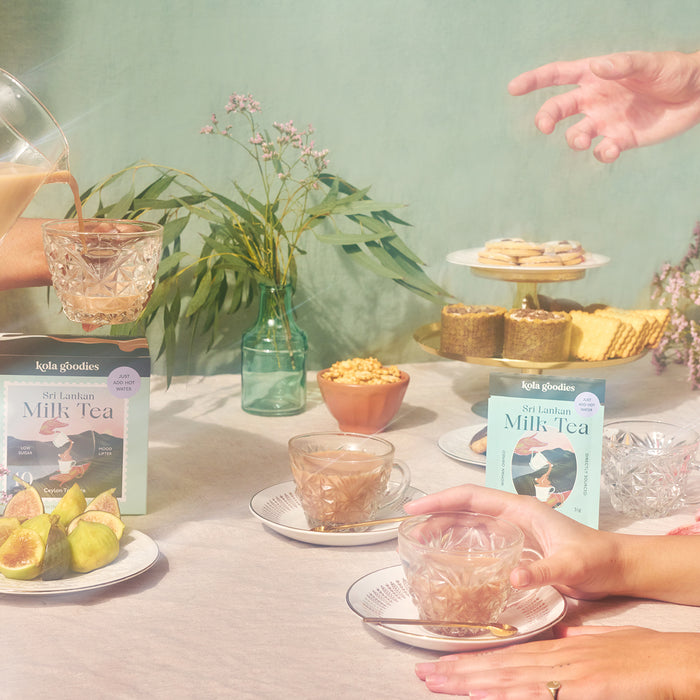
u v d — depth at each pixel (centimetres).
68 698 55
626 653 58
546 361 121
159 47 133
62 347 83
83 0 129
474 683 56
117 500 86
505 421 86
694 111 144
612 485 92
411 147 150
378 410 113
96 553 71
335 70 142
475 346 125
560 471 85
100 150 135
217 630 65
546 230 162
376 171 149
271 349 122
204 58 136
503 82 152
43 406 83
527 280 129
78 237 75
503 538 68
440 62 147
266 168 142
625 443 93
